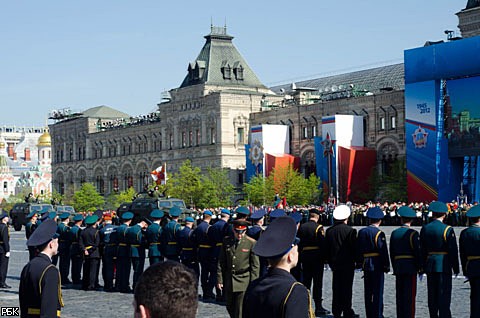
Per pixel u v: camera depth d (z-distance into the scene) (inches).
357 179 4539.9
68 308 1076.5
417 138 3900.1
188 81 5880.9
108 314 1014.4
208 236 1128.8
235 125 5497.1
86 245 1289.4
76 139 7440.9
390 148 4537.4
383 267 871.1
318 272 964.6
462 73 3693.4
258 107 5590.6
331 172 4557.1
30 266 531.2
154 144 6304.1
